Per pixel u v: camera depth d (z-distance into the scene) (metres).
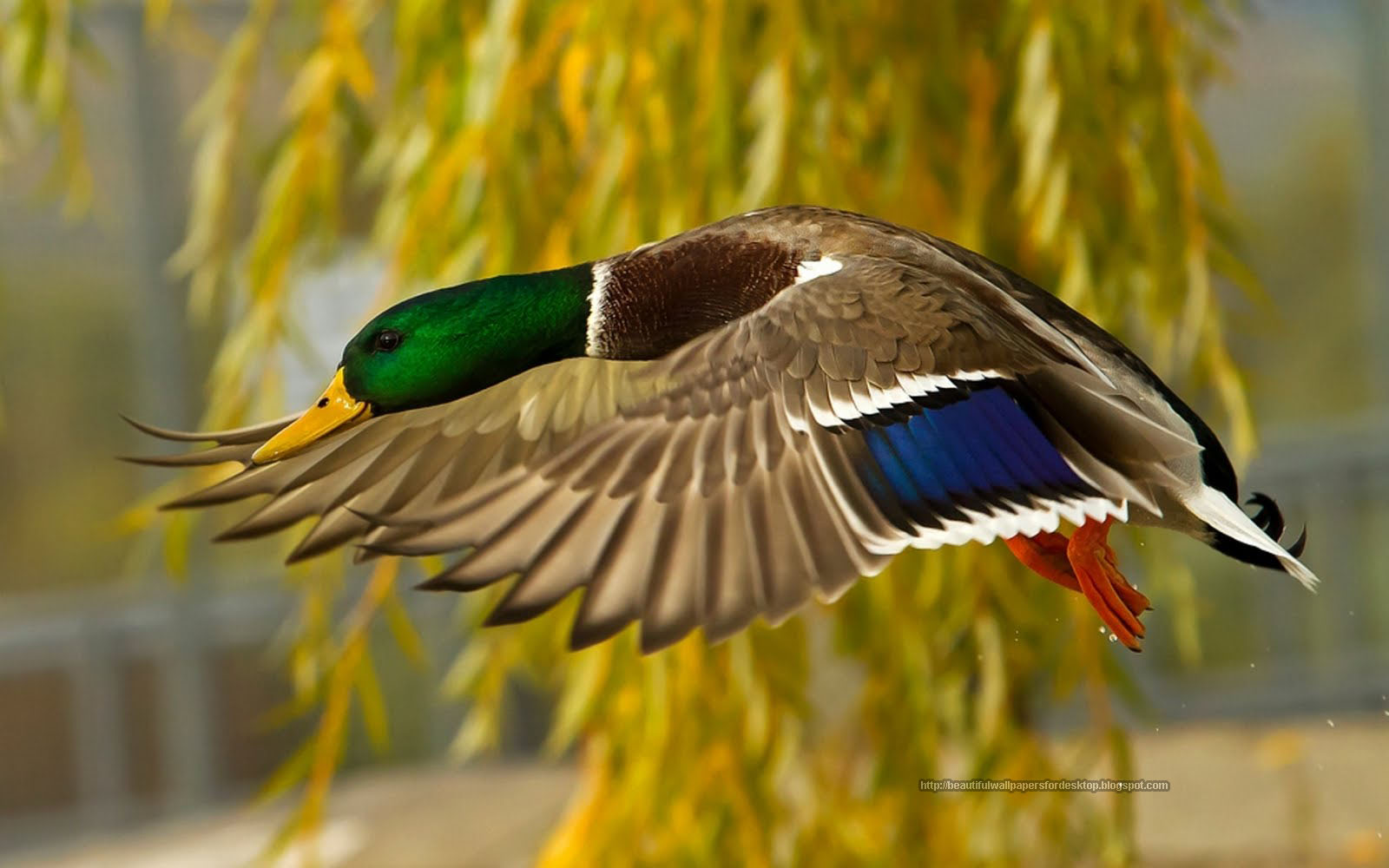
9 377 18.44
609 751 9.73
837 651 9.70
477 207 9.59
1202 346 9.57
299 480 9.15
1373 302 17.45
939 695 9.73
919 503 8.92
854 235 9.09
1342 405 19.09
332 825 15.45
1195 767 14.68
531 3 9.62
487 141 9.57
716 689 9.62
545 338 9.13
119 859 15.79
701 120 9.53
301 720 17.78
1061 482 8.93
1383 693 17.22
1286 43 17.92
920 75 9.60
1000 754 9.67
